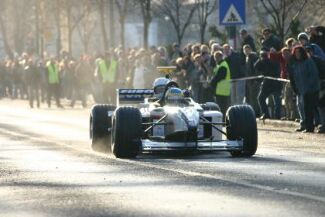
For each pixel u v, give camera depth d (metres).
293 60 46.84
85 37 116.62
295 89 47.41
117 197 23.73
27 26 132.62
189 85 59.53
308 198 22.98
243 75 56.28
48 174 29.06
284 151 37.31
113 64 71.94
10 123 57.44
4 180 27.55
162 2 104.62
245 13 55.88
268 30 54.81
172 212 21.23
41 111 73.75
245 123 34.44
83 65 79.88
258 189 24.81
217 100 53.97
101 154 36.09
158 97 37.56
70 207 22.25
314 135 45.69
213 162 32.50
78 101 91.19
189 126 33.38
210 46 65.06
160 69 39.59
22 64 98.88
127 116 33.97
